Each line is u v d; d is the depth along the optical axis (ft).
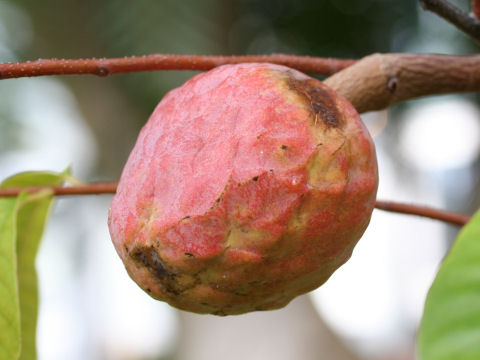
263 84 1.43
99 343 11.48
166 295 1.46
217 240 1.40
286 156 1.40
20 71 1.43
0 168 7.48
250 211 1.39
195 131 1.43
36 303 1.74
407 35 4.36
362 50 4.53
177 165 1.42
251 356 4.99
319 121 1.42
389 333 9.03
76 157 7.98
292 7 4.41
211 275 1.42
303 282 1.46
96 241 9.21
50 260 10.72
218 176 1.39
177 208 1.41
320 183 1.40
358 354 5.76
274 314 5.08
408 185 6.63
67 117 7.37
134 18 3.28
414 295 9.14
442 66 1.57
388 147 5.77
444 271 1.20
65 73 1.45
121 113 5.42
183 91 1.49
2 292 1.51
